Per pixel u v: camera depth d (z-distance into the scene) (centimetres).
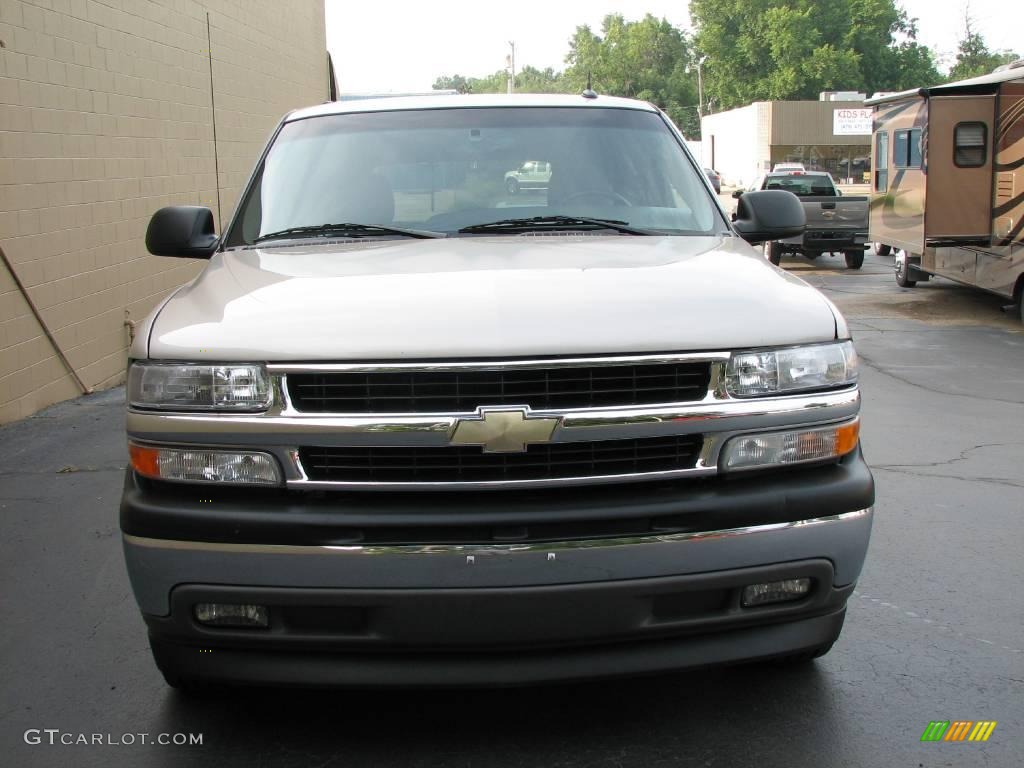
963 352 1102
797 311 304
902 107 1565
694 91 10888
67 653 394
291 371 280
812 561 292
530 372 279
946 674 365
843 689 353
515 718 334
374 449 281
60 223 846
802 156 5897
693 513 282
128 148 980
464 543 276
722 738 321
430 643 281
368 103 470
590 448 283
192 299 327
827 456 299
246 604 283
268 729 330
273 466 283
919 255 1520
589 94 474
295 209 416
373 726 331
